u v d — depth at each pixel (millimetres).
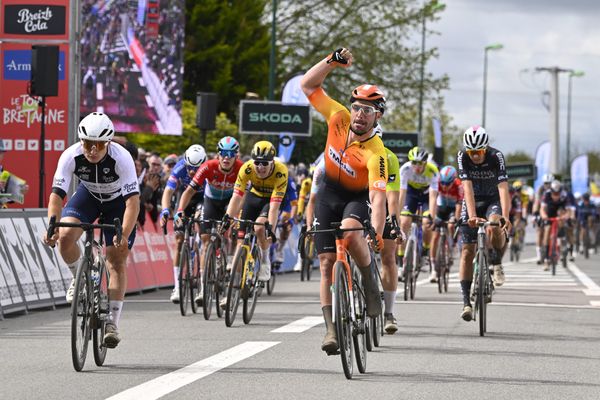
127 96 46438
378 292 16297
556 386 14883
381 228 15352
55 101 33688
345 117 15930
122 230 16109
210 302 23547
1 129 34156
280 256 31656
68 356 17125
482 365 16750
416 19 91375
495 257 23547
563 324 23219
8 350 17844
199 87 87375
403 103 92562
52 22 33250
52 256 26203
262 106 49469
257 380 14875
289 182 30375
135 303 27219
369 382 14891
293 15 92438
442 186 31719
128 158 16312
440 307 26859
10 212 24453
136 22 46531
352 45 91688
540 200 50031
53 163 33875
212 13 86312
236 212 23359
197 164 24938
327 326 15312
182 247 24281
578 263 54656
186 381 14672
